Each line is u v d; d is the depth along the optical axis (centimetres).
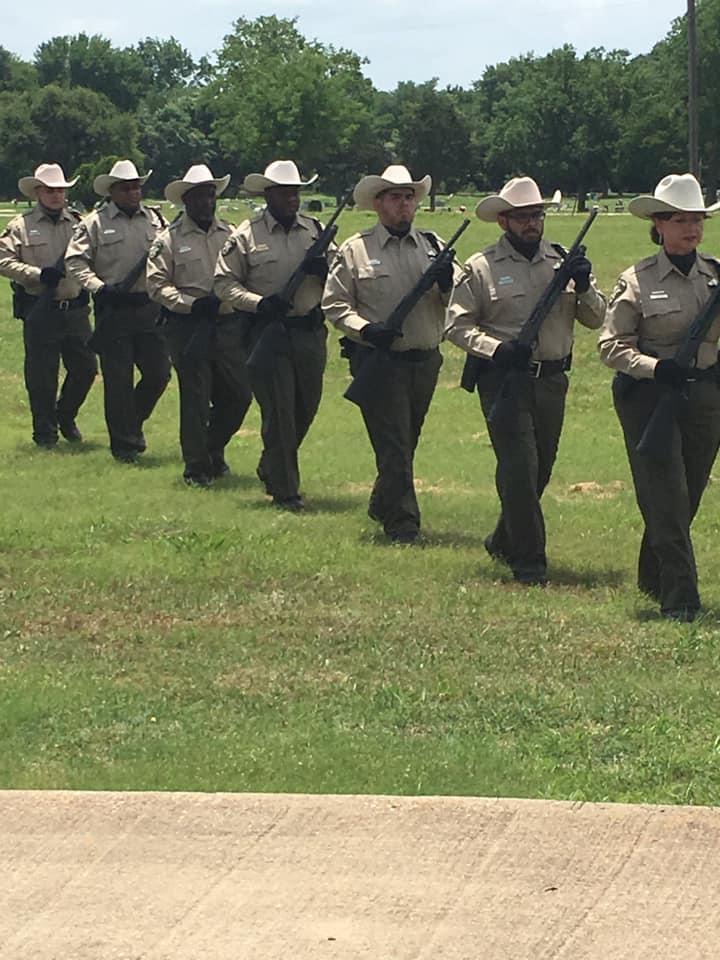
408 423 1096
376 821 548
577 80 9044
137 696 733
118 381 1491
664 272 875
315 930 479
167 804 563
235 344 1343
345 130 8544
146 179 1496
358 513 1211
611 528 1155
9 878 514
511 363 963
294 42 8788
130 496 1293
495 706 712
